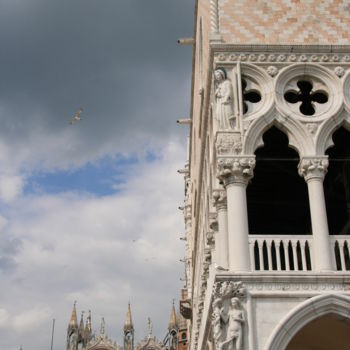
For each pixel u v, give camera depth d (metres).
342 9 21.16
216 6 20.77
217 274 16.95
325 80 19.91
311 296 16.81
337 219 25.58
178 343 86.31
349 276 17.08
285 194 26.06
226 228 20.25
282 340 16.28
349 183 23.41
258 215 26.91
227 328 16.55
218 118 19.12
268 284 16.97
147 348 96.38
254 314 16.62
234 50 19.98
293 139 19.14
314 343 20.23
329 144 19.12
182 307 46.34
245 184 18.53
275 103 19.34
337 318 16.84
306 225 26.66
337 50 20.12
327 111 19.47
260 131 19.03
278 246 17.91
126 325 99.25
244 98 20.25
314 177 18.62
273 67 19.88
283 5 21.00
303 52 20.09
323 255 17.61
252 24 20.64
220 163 18.48
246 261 17.53
